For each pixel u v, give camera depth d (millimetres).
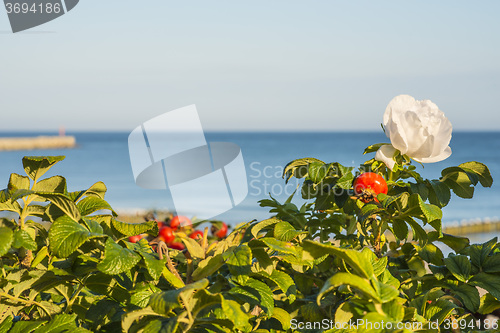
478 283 1672
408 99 1876
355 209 1842
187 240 1503
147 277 1470
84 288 1598
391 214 1678
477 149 82375
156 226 1424
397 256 1907
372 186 1738
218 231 2621
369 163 1946
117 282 1428
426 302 1622
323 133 130500
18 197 1247
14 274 1385
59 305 1540
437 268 1758
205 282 1136
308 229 1968
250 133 130125
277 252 1521
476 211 39156
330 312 1571
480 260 1781
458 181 1897
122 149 81750
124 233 1403
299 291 1829
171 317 1223
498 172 60188
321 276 1862
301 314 1647
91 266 1419
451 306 1562
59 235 1226
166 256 1374
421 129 1760
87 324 1474
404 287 1779
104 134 126438
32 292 1438
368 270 1169
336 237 1930
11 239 1148
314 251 1215
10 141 89438
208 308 1273
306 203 2004
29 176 1460
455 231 28469
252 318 1468
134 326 1272
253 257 1485
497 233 27844
